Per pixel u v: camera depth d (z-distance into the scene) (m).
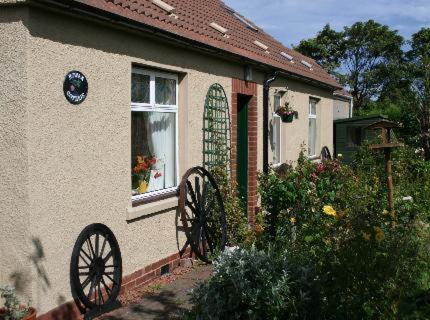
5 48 4.93
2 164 4.99
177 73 7.73
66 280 5.42
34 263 4.98
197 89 8.13
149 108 7.12
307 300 4.54
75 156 5.54
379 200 8.13
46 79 5.11
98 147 5.89
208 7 12.27
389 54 51.19
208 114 8.48
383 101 47.97
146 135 7.16
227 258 4.90
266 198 7.81
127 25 6.04
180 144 7.89
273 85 11.78
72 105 5.48
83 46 5.62
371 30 50.81
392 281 4.57
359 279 4.54
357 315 4.48
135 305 6.04
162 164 7.55
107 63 6.00
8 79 4.93
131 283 6.52
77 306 5.56
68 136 5.43
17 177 4.94
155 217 7.06
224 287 4.73
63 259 5.38
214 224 8.40
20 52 4.88
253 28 14.33
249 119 10.55
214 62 8.68
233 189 9.02
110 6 5.89
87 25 5.66
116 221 6.24
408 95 20.56
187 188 7.73
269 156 11.63
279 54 13.44
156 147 7.40
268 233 7.29
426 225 8.07
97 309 5.69
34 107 4.96
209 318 4.57
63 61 5.33
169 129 7.71
